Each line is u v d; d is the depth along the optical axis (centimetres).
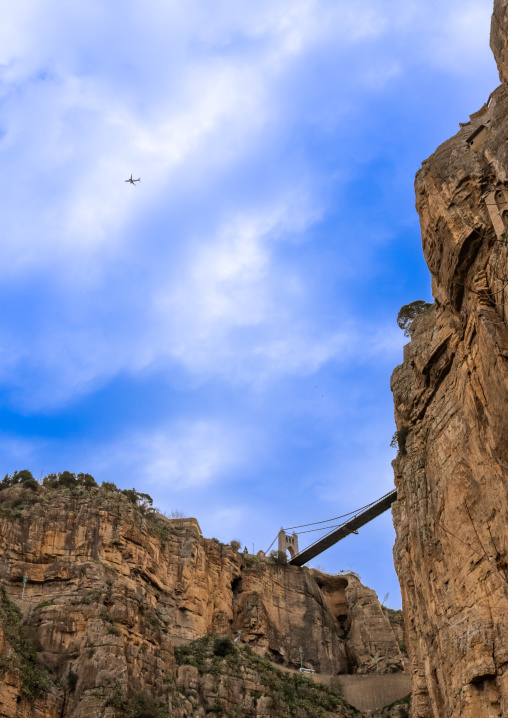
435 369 4944
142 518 9438
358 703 8619
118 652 6925
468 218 4062
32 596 7944
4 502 9000
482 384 3706
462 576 4138
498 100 4131
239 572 10538
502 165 3828
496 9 3853
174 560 9694
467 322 4038
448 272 4216
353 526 10344
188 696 7550
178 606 9275
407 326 6538
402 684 8569
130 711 6500
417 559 4825
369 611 10519
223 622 9656
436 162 4497
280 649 9950
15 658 6419
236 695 7950
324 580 11519
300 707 8069
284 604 10512
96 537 8731
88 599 7425
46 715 6284
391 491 9788
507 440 3556
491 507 3878
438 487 4584
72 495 9188
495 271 3628
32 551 8419
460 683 3894
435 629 4438
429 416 5031
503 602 3738
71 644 6994
